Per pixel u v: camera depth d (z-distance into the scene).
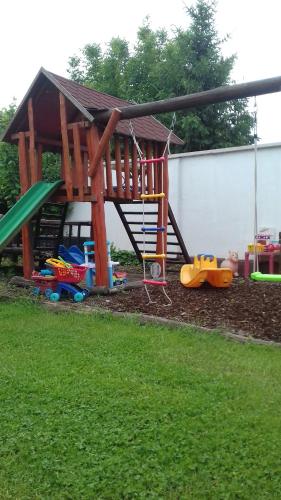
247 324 5.65
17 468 2.69
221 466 2.68
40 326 5.59
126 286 7.74
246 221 10.43
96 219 7.71
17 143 9.12
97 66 29.33
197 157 11.11
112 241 13.12
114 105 8.73
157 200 9.51
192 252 11.30
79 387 3.74
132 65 25.48
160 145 9.55
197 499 2.42
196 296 7.05
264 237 9.47
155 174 9.39
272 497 2.44
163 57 24.36
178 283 8.22
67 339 5.07
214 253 10.95
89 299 7.13
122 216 10.34
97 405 3.42
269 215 10.01
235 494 2.46
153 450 2.82
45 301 7.01
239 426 3.11
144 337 5.10
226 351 4.65
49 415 3.28
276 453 2.79
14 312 6.32
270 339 5.12
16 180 13.12
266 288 7.59
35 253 9.45
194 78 20.59
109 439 2.95
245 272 9.23
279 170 9.83
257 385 3.78
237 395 3.59
